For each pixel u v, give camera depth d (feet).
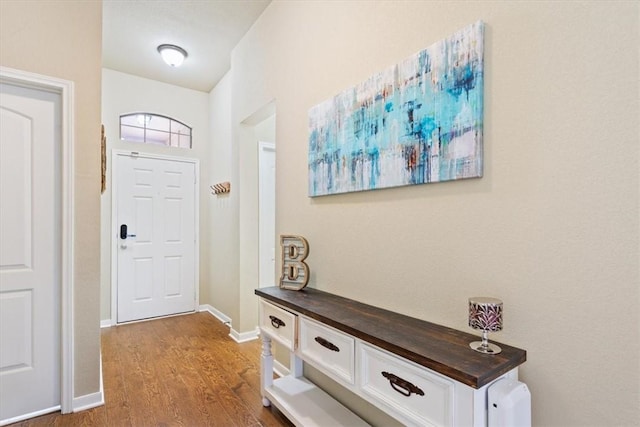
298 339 5.76
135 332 11.62
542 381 3.59
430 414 3.56
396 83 5.08
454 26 4.41
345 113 6.09
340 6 6.40
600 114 3.18
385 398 4.07
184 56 11.60
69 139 6.84
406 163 4.92
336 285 6.52
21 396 6.55
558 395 3.47
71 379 6.79
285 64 8.18
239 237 10.95
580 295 3.32
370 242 5.74
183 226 14.02
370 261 5.75
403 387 3.85
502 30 3.89
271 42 8.81
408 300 5.07
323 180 6.68
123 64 12.17
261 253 11.93
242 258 10.93
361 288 5.94
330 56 6.64
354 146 5.88
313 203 7.18
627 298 3.04
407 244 5.08
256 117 10.24
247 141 11.05
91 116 7.10
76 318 6.89
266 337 6.95
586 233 3.27
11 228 6.51
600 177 3.19
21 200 6.61
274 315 6.48
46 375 6.77
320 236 6.97
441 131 4.44
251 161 11.13
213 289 14.20
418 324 4.64
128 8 8.98
